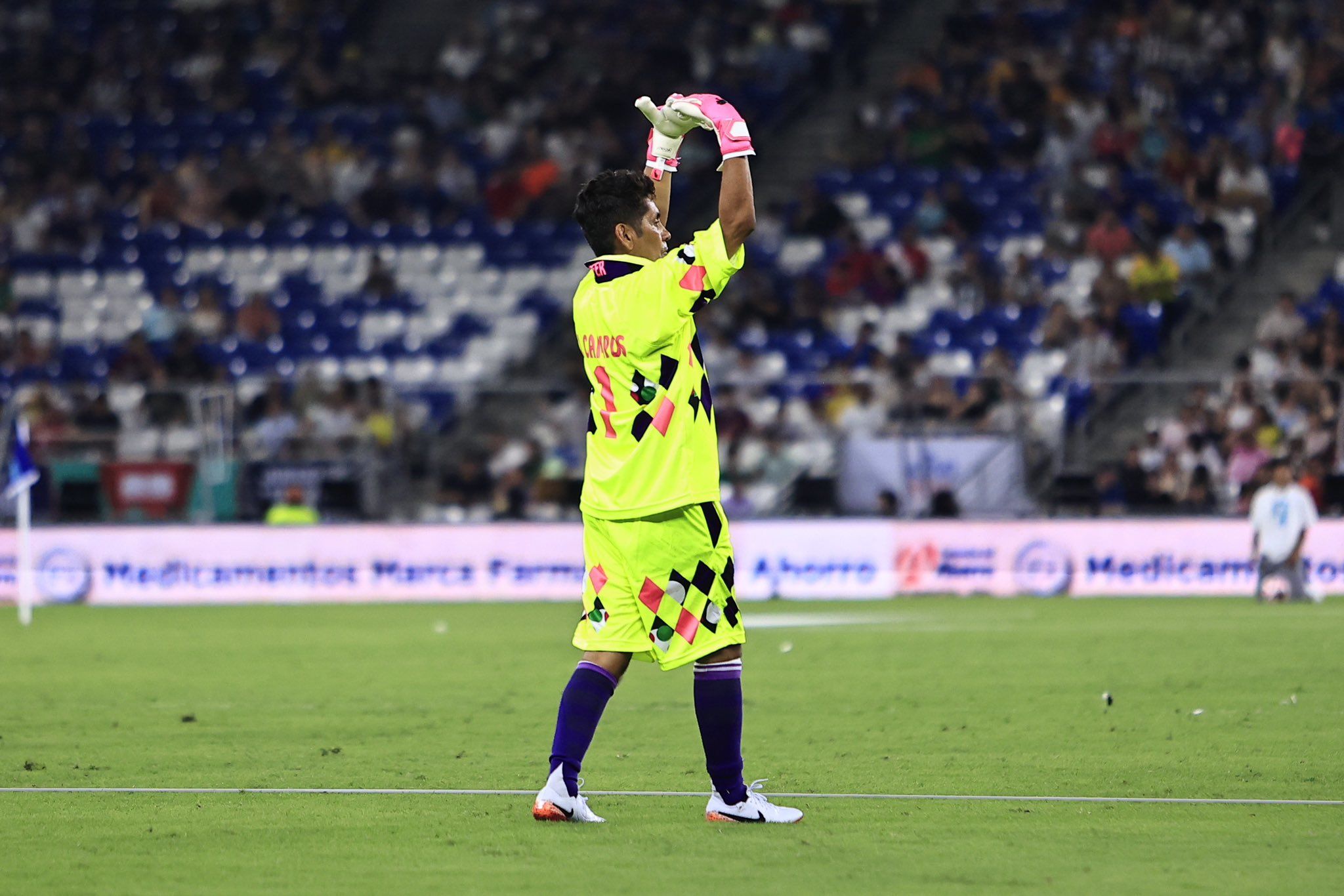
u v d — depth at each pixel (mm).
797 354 84938
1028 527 70438
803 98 104750
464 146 103625
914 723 31125
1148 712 32625
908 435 73062
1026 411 73625
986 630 52875
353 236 98062
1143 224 87250
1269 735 29156
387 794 23531
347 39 113750
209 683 39719
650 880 17812
